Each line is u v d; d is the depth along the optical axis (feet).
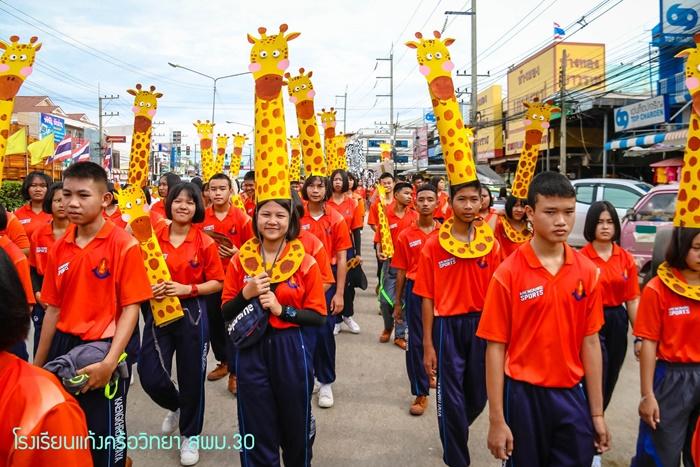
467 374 11.47
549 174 7.97
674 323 8.91
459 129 11.59
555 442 7.91
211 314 16.49
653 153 46.32
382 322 24.79
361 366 18.57
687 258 8.75
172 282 11.85
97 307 9.06
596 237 12.71
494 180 59.88
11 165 69.62
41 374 4.91
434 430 13.61
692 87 9.00
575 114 56.70
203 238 13.01
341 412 14.74
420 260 11.84
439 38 11.96
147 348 12.13
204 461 12.00
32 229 18.69
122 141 138.72
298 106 19.31
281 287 9.41
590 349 7.94
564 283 7.86
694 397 8.80
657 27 45.52
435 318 11.64
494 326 8.07
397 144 191.62
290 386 9.26
